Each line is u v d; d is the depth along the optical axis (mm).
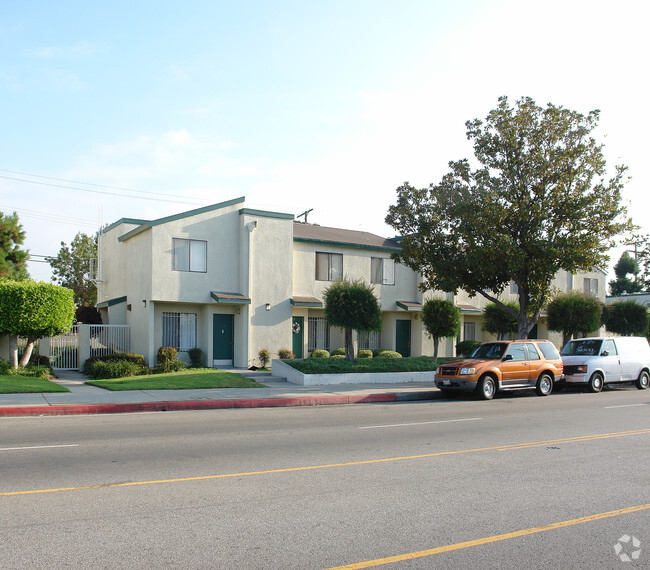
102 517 5797
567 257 21359
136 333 25250
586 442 10383
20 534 5285
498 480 7559
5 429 11164
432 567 4723
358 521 5805
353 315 22797
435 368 23297
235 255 26000
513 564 4820
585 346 21719
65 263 46438
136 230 25094
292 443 10016
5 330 19781
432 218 22766
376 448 9633
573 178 21422
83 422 12367
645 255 58750
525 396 19266
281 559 4816
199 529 5488
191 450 9242
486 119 22500
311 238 28078
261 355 25625
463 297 34062
